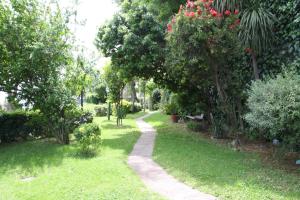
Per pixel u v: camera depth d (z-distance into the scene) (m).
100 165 7.94
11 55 11.49
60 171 7.68
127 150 10.23
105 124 19.78
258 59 11.05
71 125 13.02
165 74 15.10
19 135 13.54
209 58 9.61
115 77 18.88
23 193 6.13
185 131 14.51
